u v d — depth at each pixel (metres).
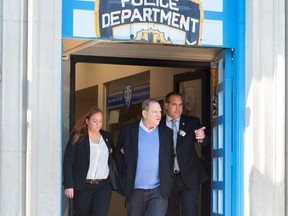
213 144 8.14
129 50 8.50
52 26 6.83
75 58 8.56
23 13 6.74
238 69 7.61
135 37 7.29
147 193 7.68
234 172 7.62
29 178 6.64
